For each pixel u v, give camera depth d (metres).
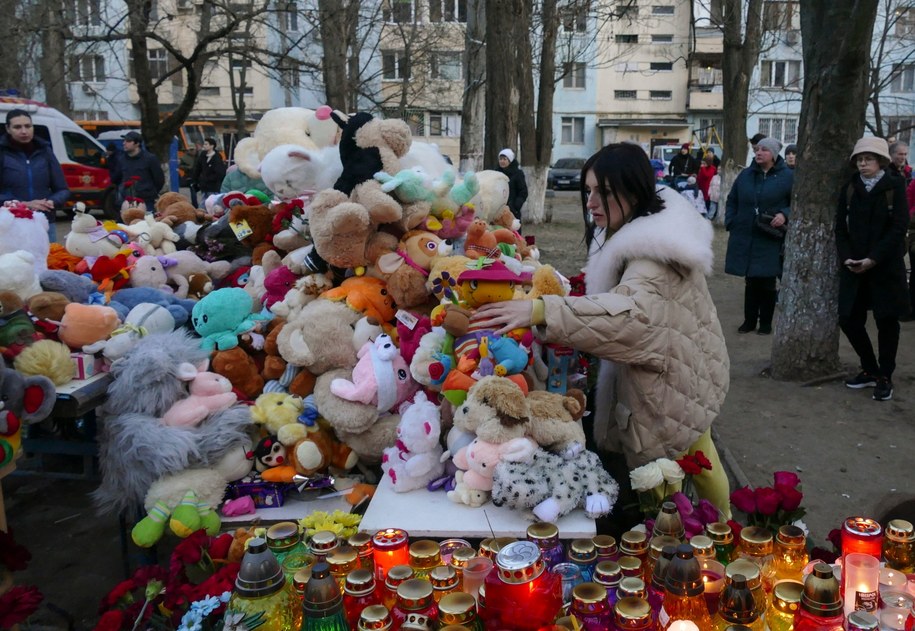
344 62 17.25
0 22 12.91
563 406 2.44
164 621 2.02
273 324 3.14
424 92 28.58
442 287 2.84
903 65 22.83
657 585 1.89
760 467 4.43
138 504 2.71
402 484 2.48
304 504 2.73
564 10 17.59
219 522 2.58
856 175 5.26
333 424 2.73
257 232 3.90
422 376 2.64
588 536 2.18
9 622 1.96
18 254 3.05
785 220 7.01
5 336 2.68
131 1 13.62
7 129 6.14
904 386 5.79
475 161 12.36
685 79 41.62
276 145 4.13
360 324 2.88
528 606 1.68
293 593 1.84
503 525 2.23
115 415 2.73
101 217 17.59
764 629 1.82
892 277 5.26
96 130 25.50
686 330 2.41
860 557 1.83
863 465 4.43
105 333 2.87
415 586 1.75
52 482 4.37
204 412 2.72
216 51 14.62
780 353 6.04
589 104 42.25
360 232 2.94
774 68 38.22
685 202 2.52
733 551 2.16
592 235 2.80
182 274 4.07
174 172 21.69
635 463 2.51
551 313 2.25
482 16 12.05
